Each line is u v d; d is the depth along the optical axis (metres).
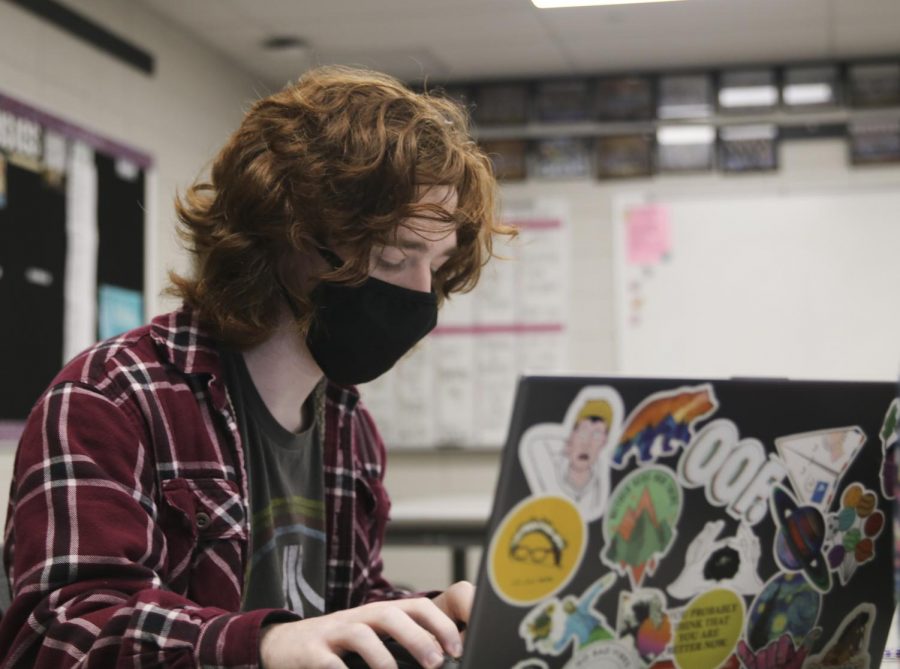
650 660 0.82
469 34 4.89
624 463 0.78
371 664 0.84
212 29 4.79
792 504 0.87
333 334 1.20
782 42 5.07
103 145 4.15
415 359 5.64
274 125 1.21
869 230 5.29
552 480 0.75
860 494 0.92
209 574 1.15
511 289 5.58
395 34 4.88
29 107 3.71
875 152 5.31
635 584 0.80
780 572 0.88
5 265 3.58
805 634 0.92
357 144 1.16
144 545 1.06
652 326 5.45
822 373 5.29
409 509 4.16
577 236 5.54
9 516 1.13
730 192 5.41
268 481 1.26
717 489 0.83
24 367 3.66
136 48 4.37
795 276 5.34
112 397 1.13
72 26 3.95
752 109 5.41
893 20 4.77
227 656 0.88
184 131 4.78
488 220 1.31
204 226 1.25
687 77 5.47
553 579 0.77
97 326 4.08
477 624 0.75
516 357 5.56
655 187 5.49
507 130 5.60
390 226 1.15
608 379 0.77
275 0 4.45
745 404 0.83
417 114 1.20
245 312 1.20
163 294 1.30
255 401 1.25
